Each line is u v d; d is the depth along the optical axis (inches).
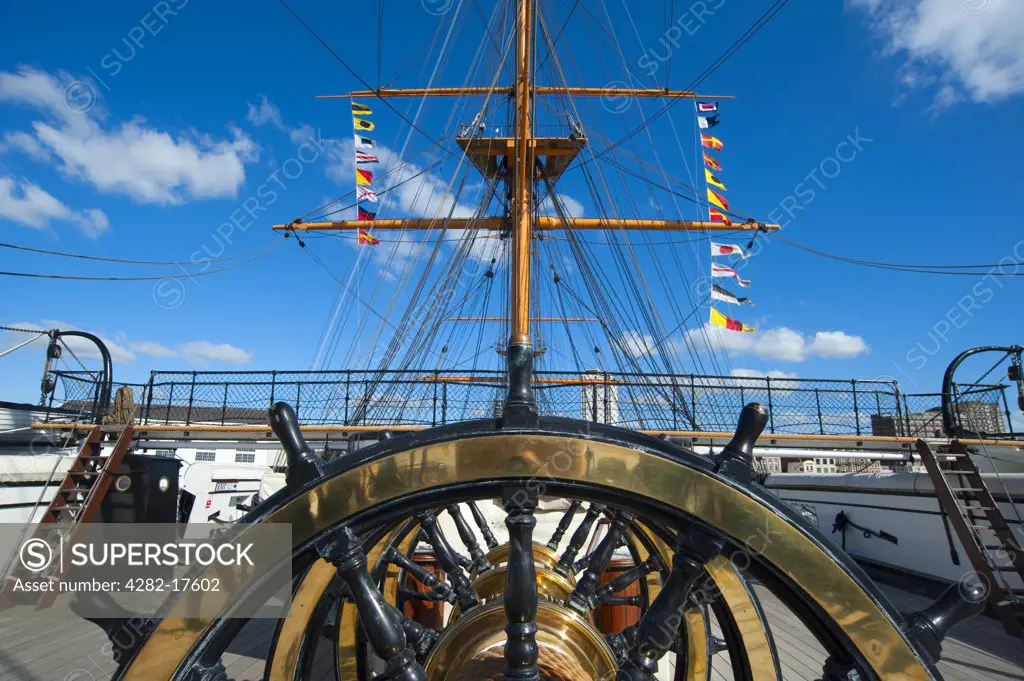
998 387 478.0
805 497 569.9
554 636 95.7
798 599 76.9
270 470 683.4
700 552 77.7
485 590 137.8
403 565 144.2
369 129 828.6
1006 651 272.7
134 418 521.0
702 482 78.4
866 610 74.6
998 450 461.4
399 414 543.8
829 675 78.4
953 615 75.6
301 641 110.3
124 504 352.2
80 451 434.0
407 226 823.7
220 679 77.4
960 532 341.7
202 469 623.8
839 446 529.3
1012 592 305.0
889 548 442.6
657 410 534.9
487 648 94.0
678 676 142.1
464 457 80.3
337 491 79.6
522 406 82.3
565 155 729.6
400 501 79.7
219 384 554.6
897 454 531.5
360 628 148.7
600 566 128.1
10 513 418.3
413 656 79.1
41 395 500.4
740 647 108.3
